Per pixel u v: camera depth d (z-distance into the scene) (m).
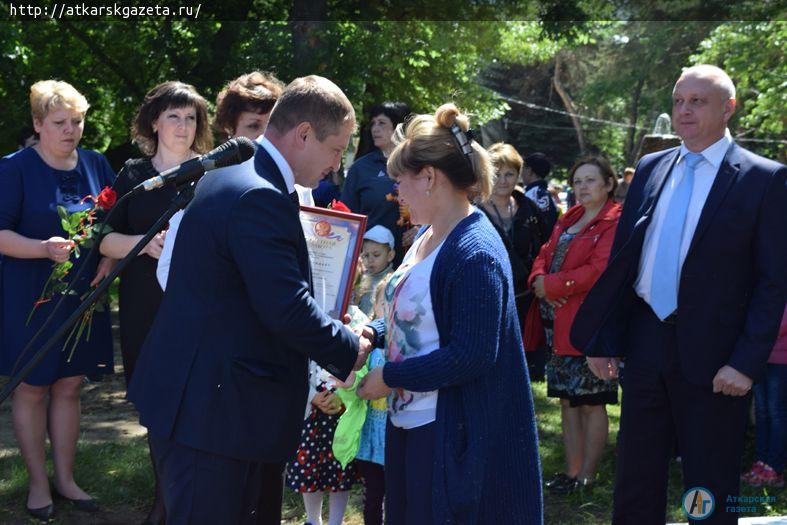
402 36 13.23
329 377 3.70
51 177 4.34
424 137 2.62
